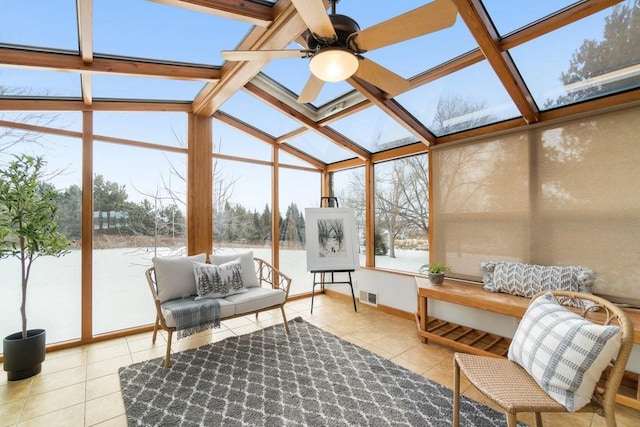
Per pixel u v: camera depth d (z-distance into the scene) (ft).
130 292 10.96
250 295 10.07
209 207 12.51
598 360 4.08
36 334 8.30
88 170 10.14
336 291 15.74
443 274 9.98
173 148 11.92
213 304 9.05
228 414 6.32
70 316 9.80
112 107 10.48
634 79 7.11
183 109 11.85
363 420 6.15
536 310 5.20
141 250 11.21
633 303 7.10
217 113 12.72
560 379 4.25
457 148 10.62
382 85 6.45
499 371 5.08
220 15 6.42
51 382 7.58
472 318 10.29
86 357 8.92
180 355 8.98
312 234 13.89
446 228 10.92
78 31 6.88
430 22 4.66
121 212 10.86
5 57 6.97
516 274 8.50
